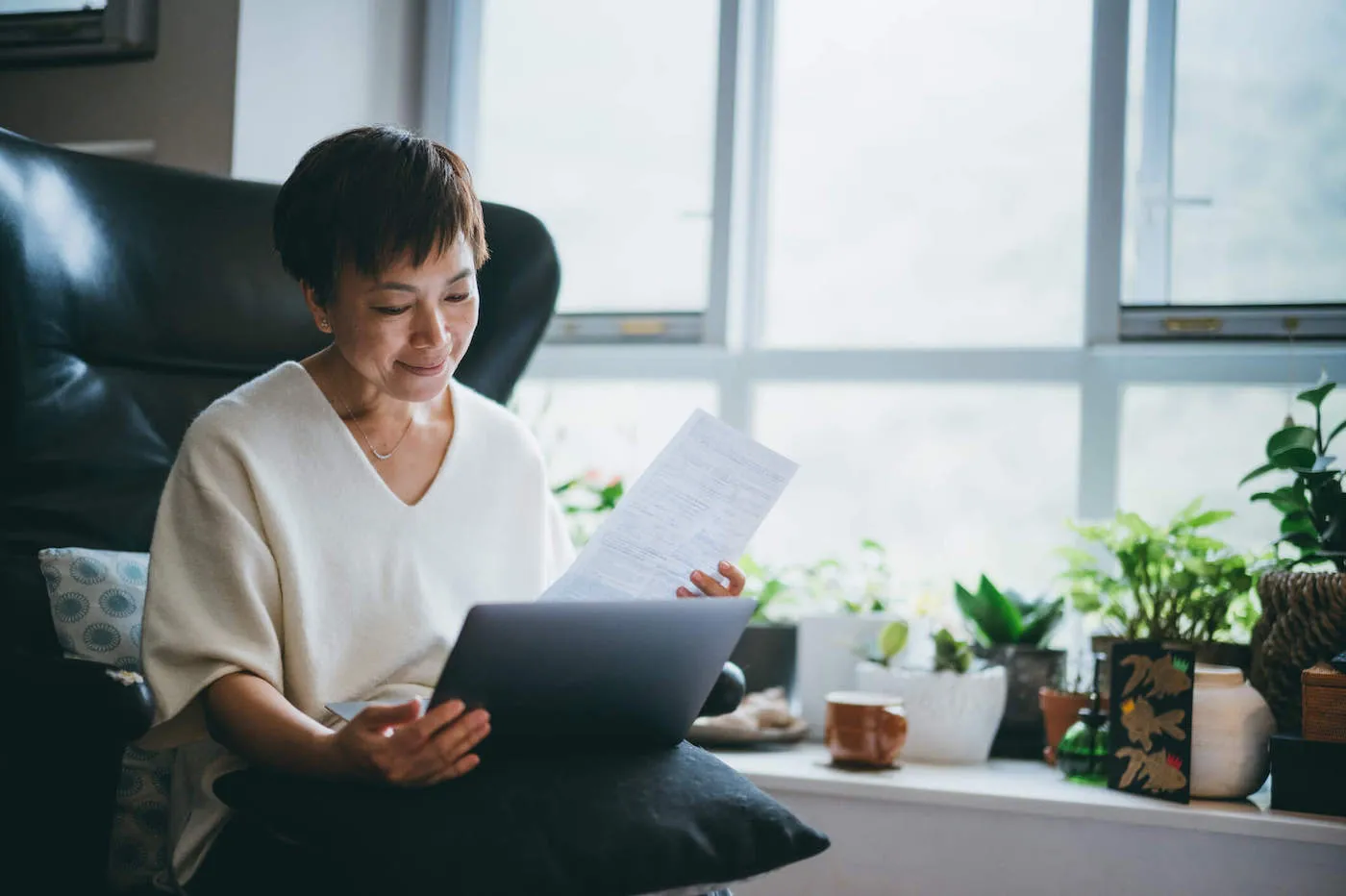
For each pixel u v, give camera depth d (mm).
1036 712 2090
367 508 1284
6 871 1269
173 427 1600
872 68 2475
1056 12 2371
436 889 1002
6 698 1092
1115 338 2281
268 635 1183
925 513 2395
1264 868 1654
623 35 2582
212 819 1199
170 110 2229
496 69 2654
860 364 2412
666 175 2545
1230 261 2254
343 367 1330
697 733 2051
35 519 1489
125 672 1079
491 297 1746
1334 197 2211
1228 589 1964
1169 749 1747
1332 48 2221
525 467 1432
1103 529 2084
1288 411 2201
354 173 1185
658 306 2541
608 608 1047
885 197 2457
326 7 2387
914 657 2180
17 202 1483
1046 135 2371
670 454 1278
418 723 1027
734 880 1107
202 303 1634
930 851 1816
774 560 2457
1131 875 1717
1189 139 2281
